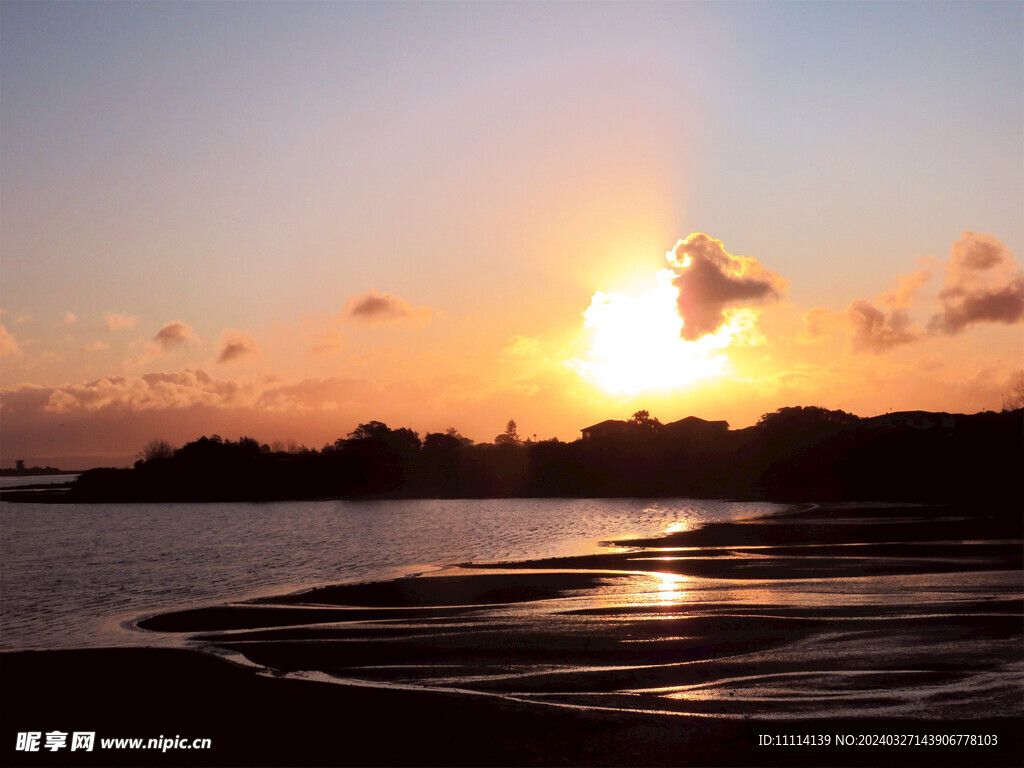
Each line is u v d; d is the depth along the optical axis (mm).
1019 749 14875
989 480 121125
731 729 16172
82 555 67938
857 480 133250
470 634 26500
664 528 84812
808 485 141500
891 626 25203
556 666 21859
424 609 32500
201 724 17906
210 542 79688
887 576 36938
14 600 40094
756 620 26969
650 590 35406
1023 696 17734
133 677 21766
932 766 14273
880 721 16375
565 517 109250
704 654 22516
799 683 19188
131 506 185125
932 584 33938
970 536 56156
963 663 20469
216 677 21531
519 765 14898
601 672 21016
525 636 25812
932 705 17250
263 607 34375
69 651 25016
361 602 34969
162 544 78812
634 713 17312
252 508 164500
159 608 36000
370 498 191500
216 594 40812
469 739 16250
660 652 22984
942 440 131500
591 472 184750
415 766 15172
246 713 18453
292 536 85250
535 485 189625
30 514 158625
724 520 91625
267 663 23172
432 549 64312
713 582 37312
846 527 68438
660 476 179750
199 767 15750
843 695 18141
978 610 27484
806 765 14406
